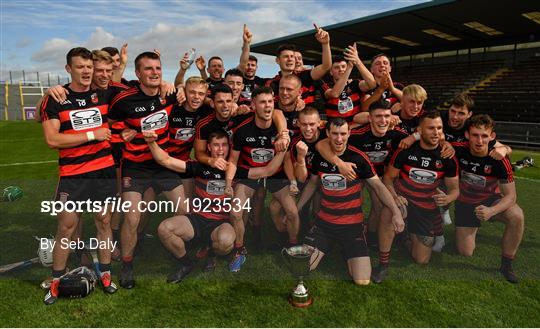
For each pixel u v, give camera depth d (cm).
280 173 309
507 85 1688
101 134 261
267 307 249
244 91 494
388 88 390
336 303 254
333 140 273
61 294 256
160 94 302
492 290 271
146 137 284
